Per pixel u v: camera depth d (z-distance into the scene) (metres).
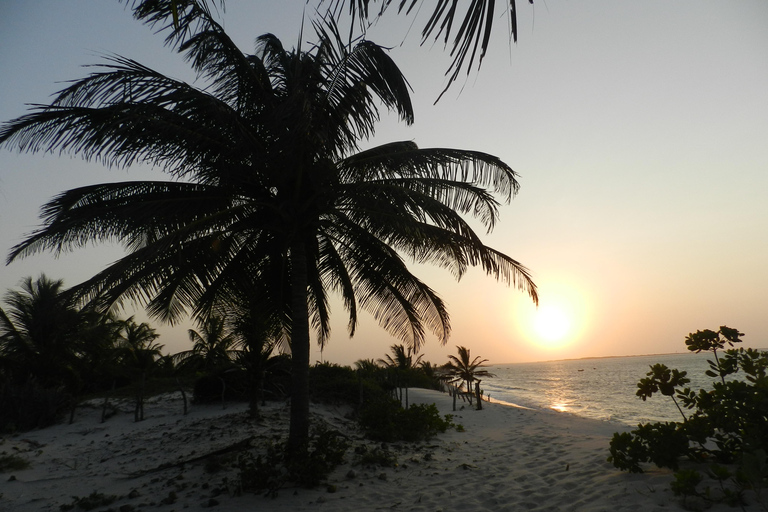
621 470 6.25
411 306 10.45
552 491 5.96
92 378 26.17
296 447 7.66
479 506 5.75
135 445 12.48
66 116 6.56
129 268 6.27
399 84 7.02
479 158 8.18
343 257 10.25
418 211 7.42
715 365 5.97
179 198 7.44
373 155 8.62
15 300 23.70
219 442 10.88
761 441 4.88
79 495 7.61
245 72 7.50
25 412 17.64
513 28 2.00
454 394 22.62
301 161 7.70
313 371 22.42
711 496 4.61
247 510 5.88
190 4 6.75
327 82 7.22
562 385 74.38
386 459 8.21
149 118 6.56
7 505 7.31
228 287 9.38
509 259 9.08
